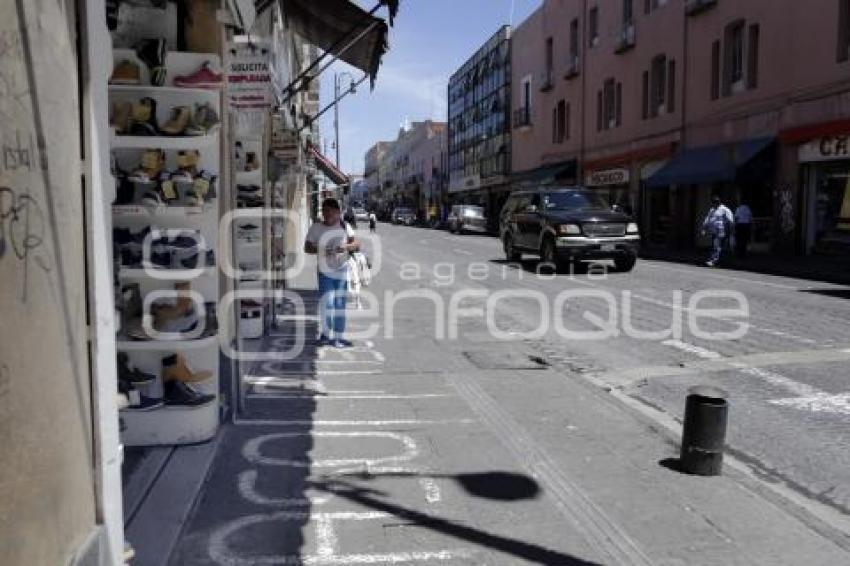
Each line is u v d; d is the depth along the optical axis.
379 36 11.22
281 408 7.16
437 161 90.75
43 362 2.67
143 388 5.96
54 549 2.73
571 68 43.88
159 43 5.95
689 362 9.26
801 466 5.81
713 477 5.48
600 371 8.96
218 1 6.29
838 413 7.06
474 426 6.66
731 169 25.88
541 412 7.10
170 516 4.67
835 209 23.20
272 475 5.46
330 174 37.25
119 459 3.41
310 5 11.52
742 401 7.48
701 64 30.33
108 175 3.30
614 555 4.30
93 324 3.12
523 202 23.47
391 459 5.82
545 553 4.32
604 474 5.53
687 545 4.42
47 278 2.71
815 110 23.62
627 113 37.12
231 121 7.22
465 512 4.86
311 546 4.38
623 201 38.12
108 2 5.83
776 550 4.36
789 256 24.36
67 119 2.92
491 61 62.59
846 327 11.26
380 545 4.40
